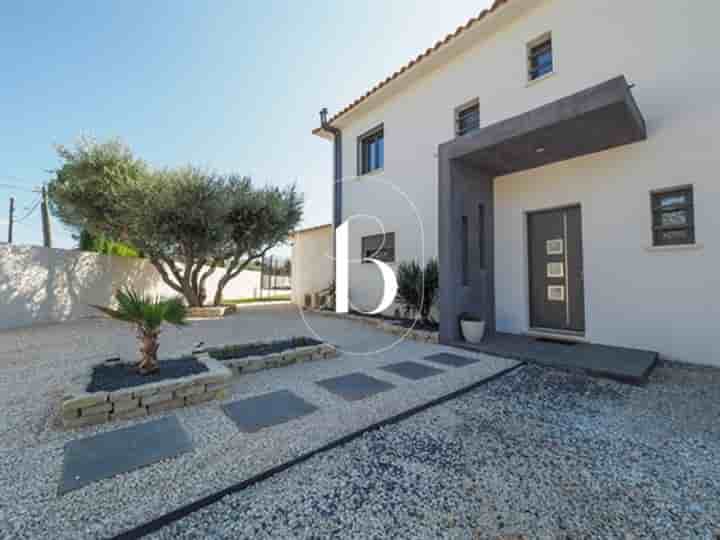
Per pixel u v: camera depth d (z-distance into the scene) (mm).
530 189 5738
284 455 2109
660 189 4355
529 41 5707
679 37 4207
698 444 2301
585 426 2592
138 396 2664
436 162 7305
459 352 4883
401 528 1540
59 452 2100
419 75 7625
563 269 5438
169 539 1461
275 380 3635
